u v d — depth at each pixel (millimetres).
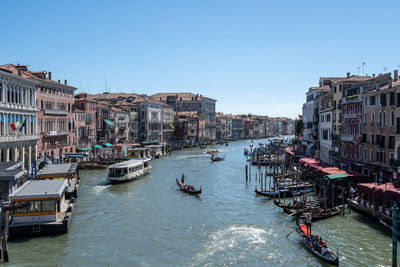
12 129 38844
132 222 28609
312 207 30562
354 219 28641
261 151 88750
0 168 30859
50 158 54406
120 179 45062
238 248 23328
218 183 46688
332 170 36719
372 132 37750
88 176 50656
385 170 34688
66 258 21453
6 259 20766
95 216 30141
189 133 121125
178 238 25109
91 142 72688
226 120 170625
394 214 19562
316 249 22094
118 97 98938
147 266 20688
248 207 33500
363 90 40375
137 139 95125
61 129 59812
